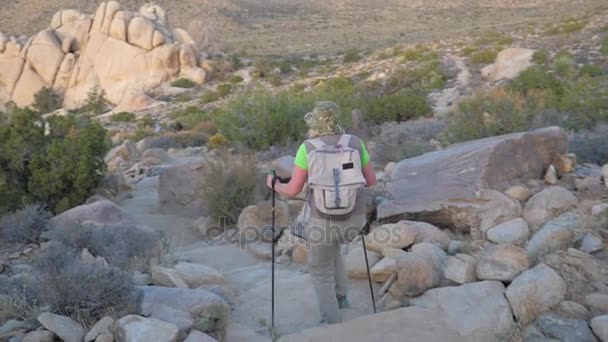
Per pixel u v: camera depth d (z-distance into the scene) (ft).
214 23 406.00
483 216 20.80
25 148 31.19
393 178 24.22
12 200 29.12
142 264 20.88
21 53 207.62
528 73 76.64
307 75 175.11
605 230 18.17
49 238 24.11
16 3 406.41
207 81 192.24
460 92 96.89
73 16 211.61
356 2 497.46
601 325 13.89
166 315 15.44
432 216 21.89
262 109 59.67
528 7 418.31
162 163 50.67
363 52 216.74
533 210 20.49
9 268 21.34
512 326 14.60
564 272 16.34
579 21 152.15
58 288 16.08
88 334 14.73
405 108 69.97
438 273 17.56
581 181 22.72
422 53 153.17
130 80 191.62
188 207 29.76
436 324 15.33
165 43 196.24
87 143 32.73
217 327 15.69
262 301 18.39
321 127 15.46
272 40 354.54
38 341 14.49
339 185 14.88
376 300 17.69
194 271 19.24
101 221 25.49
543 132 24.26
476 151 22.65
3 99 205.98
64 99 202.18
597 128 36.78
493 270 16.75
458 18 408.46
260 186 28.71
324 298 16.11
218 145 60.90
